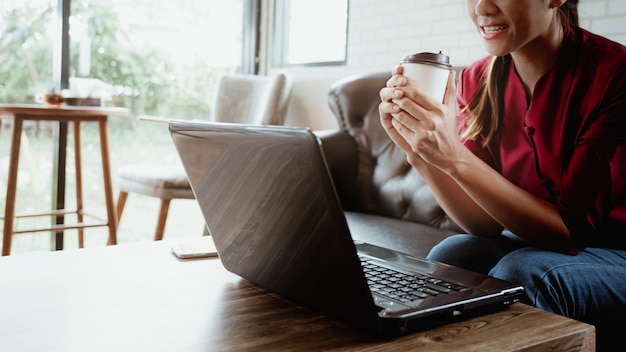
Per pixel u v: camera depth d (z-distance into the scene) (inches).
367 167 90.3
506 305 31.5
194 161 34.6
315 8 144.2
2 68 126.3
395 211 83.5
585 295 41.8
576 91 47.6
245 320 29.3
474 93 56.2
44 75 130.3
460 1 99.7
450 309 28.7
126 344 25.9
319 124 136.8
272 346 25.9
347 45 128.6
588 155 46.0
